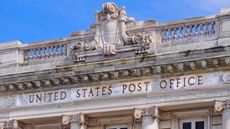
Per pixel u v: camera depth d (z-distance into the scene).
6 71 53.31
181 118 48.47
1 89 52.66
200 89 46.50
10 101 52.56
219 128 46.62
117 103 48.88
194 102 46.56
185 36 48.19
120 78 48.97
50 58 52.34
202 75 46.72
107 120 50.28
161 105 47.53
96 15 51.19
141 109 48.00
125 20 50.19
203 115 47.72
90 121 50.75
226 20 46.91
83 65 49.84
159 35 48.97
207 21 47.69
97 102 49.53
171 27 48.78
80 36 51.44
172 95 47.31
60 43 52.28
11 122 52.06
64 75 50.31
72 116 50.09
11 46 53.78
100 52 49.94
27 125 52.97
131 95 48.47
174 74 47.50
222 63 45.88
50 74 50.88
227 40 46.38
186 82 47.03
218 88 46.00
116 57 49.25
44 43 52.78
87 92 50.00
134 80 48.62
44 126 52.47
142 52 48.38
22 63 53.09
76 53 50.69
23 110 51.97
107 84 49.47
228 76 45.84
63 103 50.62
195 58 46.25
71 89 50.66
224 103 45.62
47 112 51.06
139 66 47.94
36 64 52.56
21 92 52.38
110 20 50.56
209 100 46.12
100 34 50.62
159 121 48.38
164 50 48.22
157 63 47.41
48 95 51.34
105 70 48.94
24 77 51.69
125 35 49.69
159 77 47.88
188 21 48.25
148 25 49.41
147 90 48.06
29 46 53.25
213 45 46.81
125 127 50.00
